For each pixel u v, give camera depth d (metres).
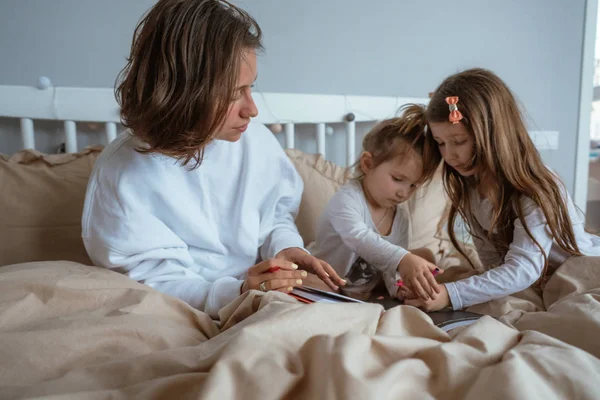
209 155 0.86
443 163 1.04
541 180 0.90
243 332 0.42
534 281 0.89
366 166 1.09
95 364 0.48
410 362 0.40
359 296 1.05
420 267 0.88
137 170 0.79
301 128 1.50
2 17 1.15
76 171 1.06
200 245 0.88
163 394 0.38
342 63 1.53
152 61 0.62
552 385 0.36
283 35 1.44
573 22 1.91
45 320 0.56
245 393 0.35
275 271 0.74
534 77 1.88
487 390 0.34
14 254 0.95
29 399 0.34
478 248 1.07
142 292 0.63
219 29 0.61
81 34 1.22
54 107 1.14
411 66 1.65
